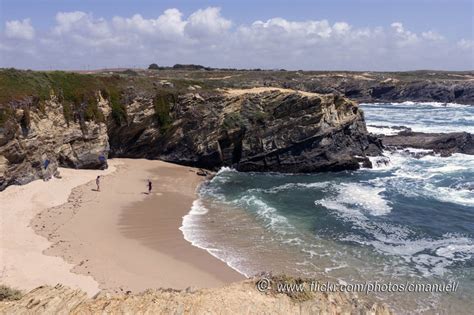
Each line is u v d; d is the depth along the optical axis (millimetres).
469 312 18641
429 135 59000
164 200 33125
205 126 44656
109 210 29625
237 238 26203
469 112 93500
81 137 39000
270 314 14211
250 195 35781
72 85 39594
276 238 26375
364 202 34062
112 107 42188
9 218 26250
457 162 47656
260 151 44812
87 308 14055
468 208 32531
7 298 15109
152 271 21250
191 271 21562
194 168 44531
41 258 21484
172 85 47562
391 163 47625
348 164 45188
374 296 19656
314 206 33031
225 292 15438
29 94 34312
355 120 48656
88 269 20781
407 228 28406
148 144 45406
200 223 28625
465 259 23875
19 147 31609
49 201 30031
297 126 44500
